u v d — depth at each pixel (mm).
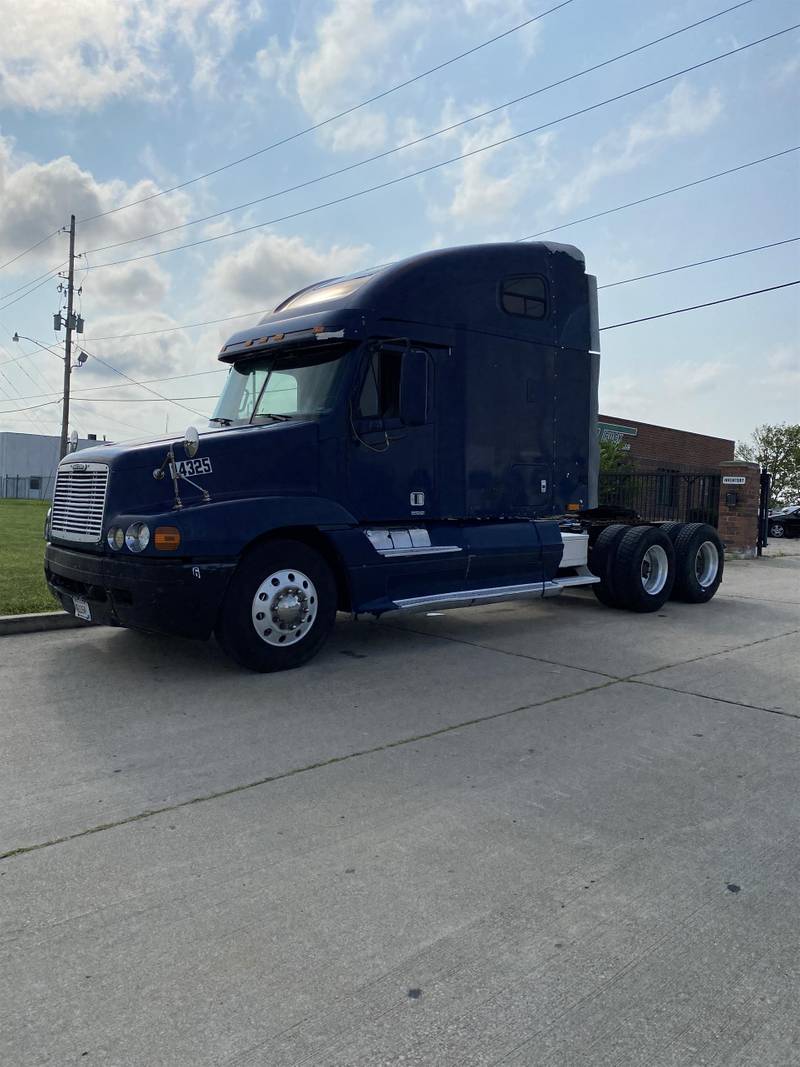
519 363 8094
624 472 19109
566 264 8625
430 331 7336
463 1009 2350
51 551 6734
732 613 9570
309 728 4945
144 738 4727
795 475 42938
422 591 7293
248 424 7031
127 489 6004
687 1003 2395
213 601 5883
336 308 6898
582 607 9945
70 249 39594
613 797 3926
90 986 2438
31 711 5234
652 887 3064
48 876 3098
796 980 2510
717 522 18141
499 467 7953
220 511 5941
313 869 3172
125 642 7270
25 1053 2154
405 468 7195
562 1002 2389
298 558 6363
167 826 3547
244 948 2639
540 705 5508
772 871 3205
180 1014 2316
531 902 2943
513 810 3756
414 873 3148
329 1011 2336
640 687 6020
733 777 4211
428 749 4586
